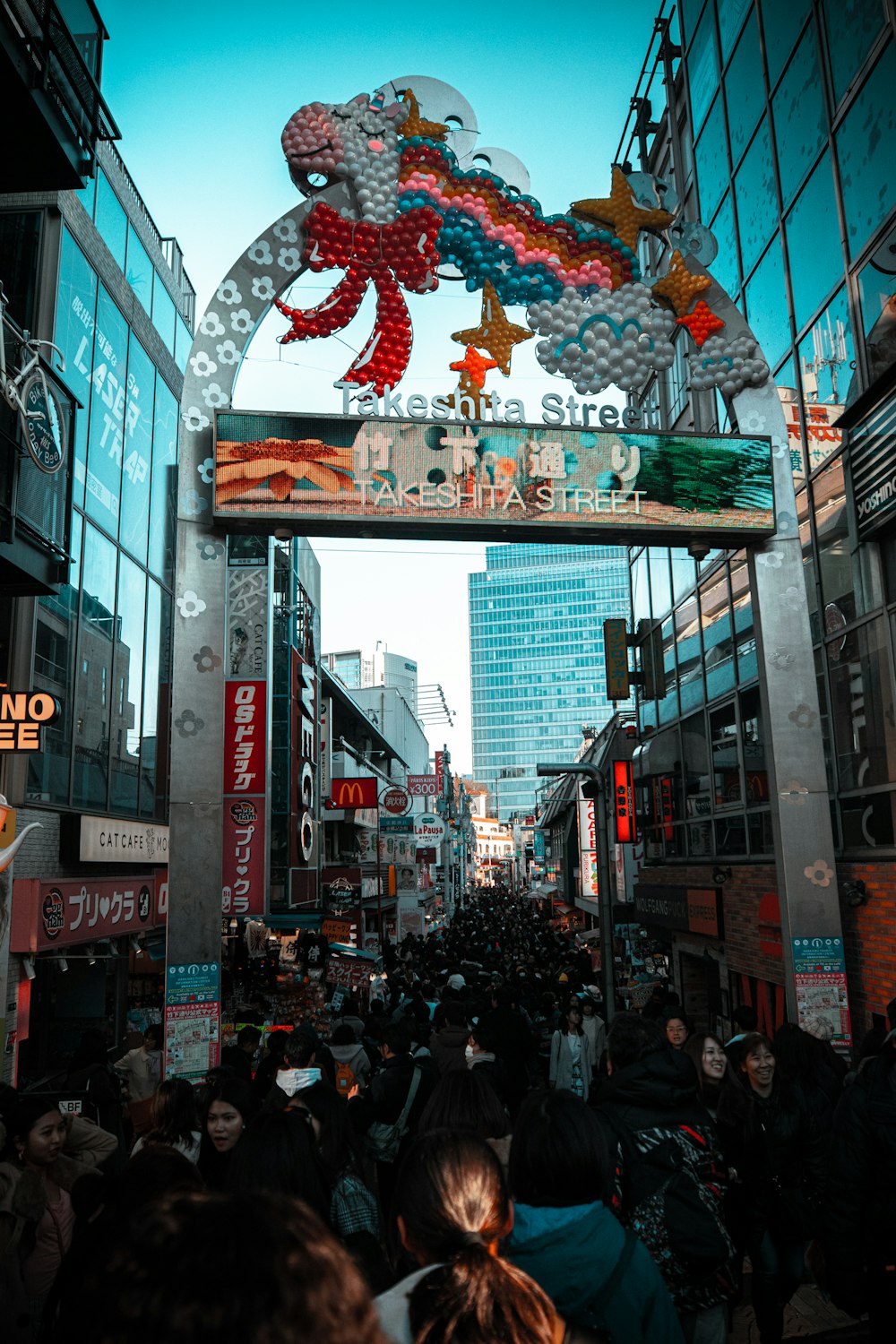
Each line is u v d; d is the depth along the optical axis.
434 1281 1.86
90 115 10.76
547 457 10.63
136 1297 0.99
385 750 55.56
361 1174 4.32
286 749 27.67
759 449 11.05
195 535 10.16
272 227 10.75
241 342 10.60
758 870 14.21
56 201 13.88
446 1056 8.52
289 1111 3.67
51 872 13.55
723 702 16.44
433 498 10.29
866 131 10.91
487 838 153.00
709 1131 3.69
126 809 17.06
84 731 15.01
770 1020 13.90
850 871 11.04
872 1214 3.73
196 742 9.74
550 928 44.69
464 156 11.16
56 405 11.16
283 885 27.22
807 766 10.65
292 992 21.52
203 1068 9.12
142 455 18.45
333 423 10.25
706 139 16.80
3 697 9.66
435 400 10.63
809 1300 5.91
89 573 15.25
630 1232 2.63
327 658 85.19
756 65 14.30
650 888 21.22
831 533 11.88
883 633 10.60
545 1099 2.82
